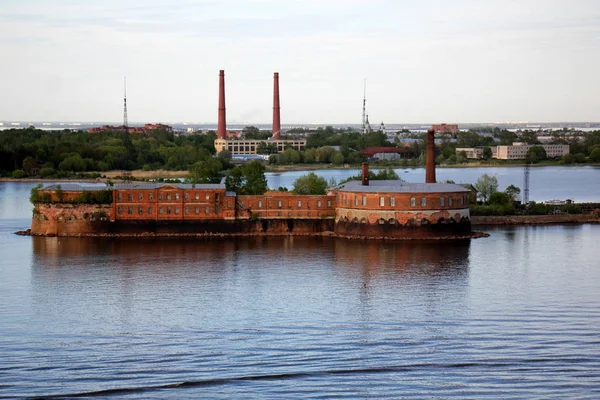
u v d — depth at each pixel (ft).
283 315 551.59
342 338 500.33
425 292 614.75
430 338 498.69
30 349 481.05
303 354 471.21
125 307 572.92
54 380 433.07
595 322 531.50
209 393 416.67
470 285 637.30
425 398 410.31
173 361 460.96
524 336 501.56
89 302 587.27
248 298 597.52
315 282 648.79
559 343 488.02
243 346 485.56
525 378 433.89
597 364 453.17
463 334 506.48
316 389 421.59
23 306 576.20
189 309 568.00
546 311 558.56
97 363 457.68
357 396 412.98
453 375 439.22
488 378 433.89
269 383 429.38
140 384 428.15
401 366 452.35
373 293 611.47
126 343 492.13
